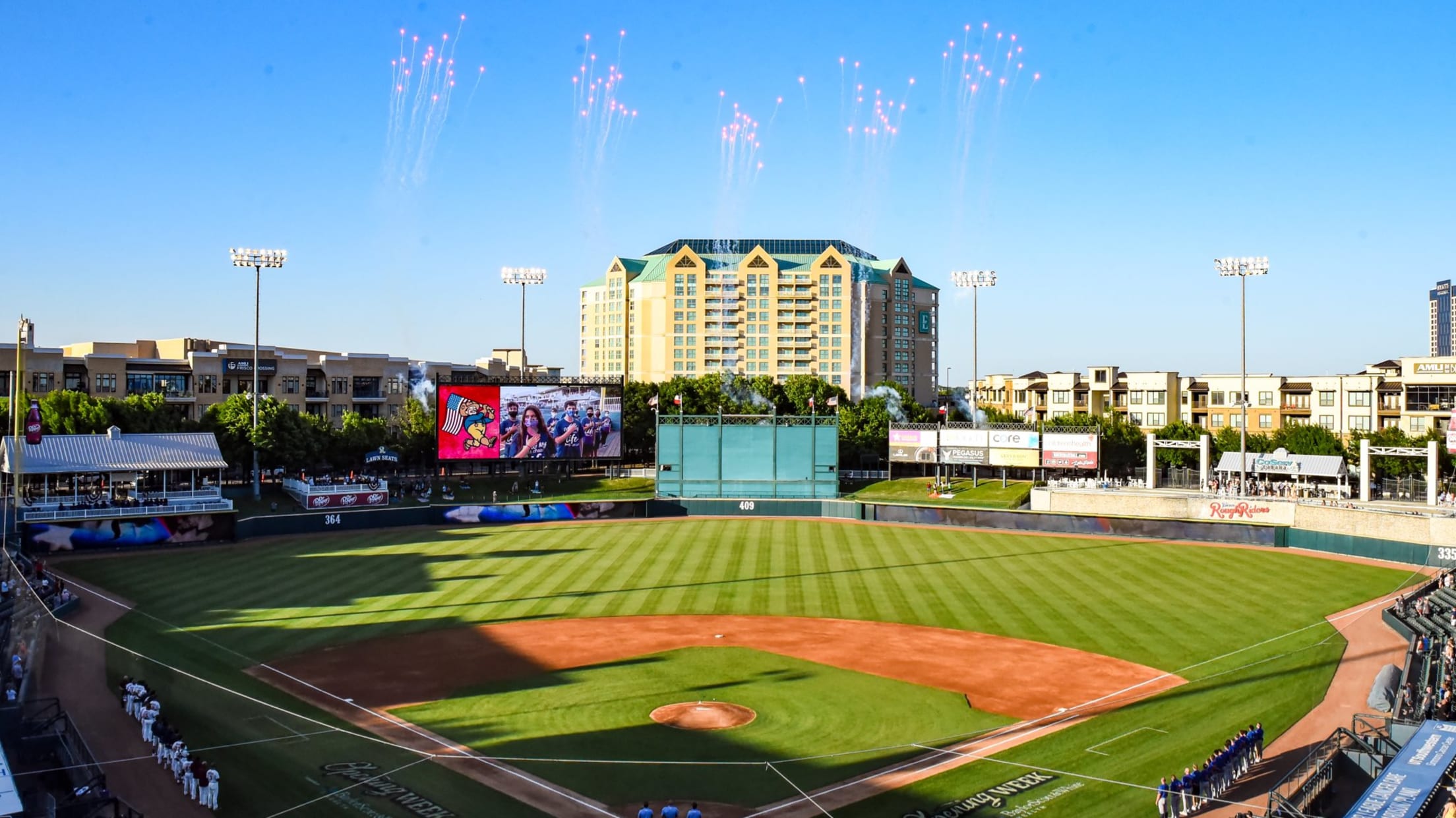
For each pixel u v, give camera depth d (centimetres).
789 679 5453
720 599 7531
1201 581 8206
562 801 3812
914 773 4103
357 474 14350
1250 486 12525
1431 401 17000
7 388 13525
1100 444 13088
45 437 10106
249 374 15750
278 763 4144
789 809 3756
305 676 5412
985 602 7406
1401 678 5059
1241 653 5912
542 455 12788
